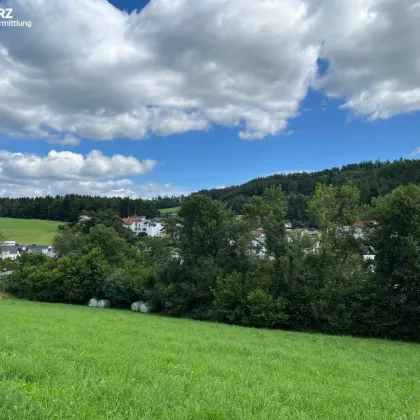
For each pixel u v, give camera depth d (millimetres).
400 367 16000
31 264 65375
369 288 33375
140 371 8109
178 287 44406
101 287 53094
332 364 14047
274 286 38094
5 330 13508
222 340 18750
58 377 6844
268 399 6773
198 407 5602
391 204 32469
